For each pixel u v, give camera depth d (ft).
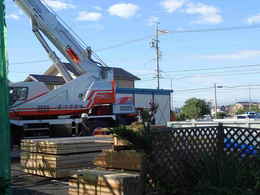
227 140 23.43
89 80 62.34
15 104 55.57
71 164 31.01
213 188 21.52
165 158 21.56
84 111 61.00
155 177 21.16
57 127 58.39
